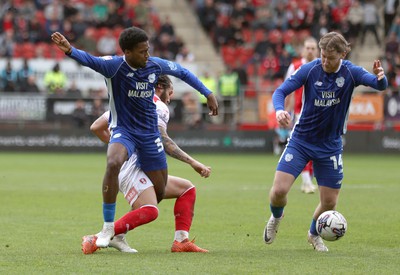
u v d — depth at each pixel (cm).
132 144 2320
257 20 9606
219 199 4094
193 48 9750
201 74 9100
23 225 3072
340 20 9394
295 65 4088
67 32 8944
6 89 8206
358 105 8394
